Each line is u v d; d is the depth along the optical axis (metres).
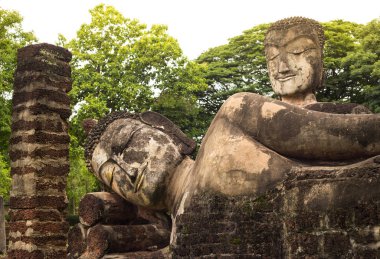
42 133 7.51
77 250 7.32
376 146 5.66
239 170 6.11
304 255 5.60
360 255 5.34
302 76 7.11
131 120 7.45
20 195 7.46
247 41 25.98
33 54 7.61
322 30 7.36
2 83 21.58
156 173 7.02
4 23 22.69
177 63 23.36
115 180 7.22
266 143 6.17
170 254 6.48
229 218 6.05
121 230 7.24
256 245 5.86
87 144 7.54
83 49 23.39
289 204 5.78
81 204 7.32
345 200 5.48
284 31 7.21
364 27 22.64
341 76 22.09
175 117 23.27
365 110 6.75
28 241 7.32
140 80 23.27
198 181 6.39
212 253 6.07
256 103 6.35
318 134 5.89
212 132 6.55
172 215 7.05
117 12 23.70
